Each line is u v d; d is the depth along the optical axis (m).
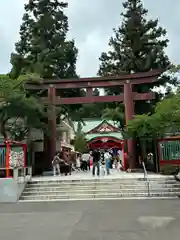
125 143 30.30
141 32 34.44
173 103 22.69
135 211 11.77
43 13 34.66
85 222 9.86
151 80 27.22
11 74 31.03
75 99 27.83
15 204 15.23
